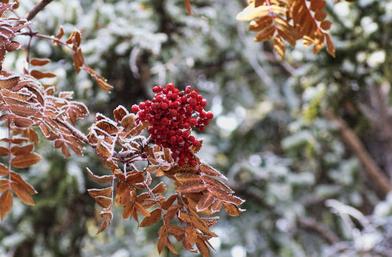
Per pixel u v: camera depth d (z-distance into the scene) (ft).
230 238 15.02
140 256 13.58
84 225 13.44
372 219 14.71
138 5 12.25
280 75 16.17
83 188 12.07
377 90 18.66
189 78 14.32
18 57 10.66
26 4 10.64
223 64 15.17
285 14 6.12
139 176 4.41
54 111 4.63
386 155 20.54
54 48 11.02
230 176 15.24
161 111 4.40
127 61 12.07
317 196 17.54
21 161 5.04
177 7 12.50
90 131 4.45
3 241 12.59
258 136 17.46
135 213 4.47
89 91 11.46
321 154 16.78
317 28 6.15
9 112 4.46
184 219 4.42
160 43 12.09
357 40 11.37
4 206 4.94
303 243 17.42
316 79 11.89
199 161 4.45
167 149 4.27
